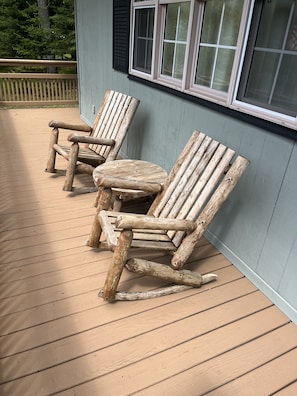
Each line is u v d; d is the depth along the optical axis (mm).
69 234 2299
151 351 1482
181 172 1989
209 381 1371
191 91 2268
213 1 2014
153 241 1791
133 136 3469
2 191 2871
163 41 2639
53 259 2029
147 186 1995
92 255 2088
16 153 3787
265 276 1857
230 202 2074
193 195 1847
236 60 1792
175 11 2416
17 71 10141
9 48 10055
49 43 9844
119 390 1310
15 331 1529
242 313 1730
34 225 2385
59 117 5523
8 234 2260
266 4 1638
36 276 1879
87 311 1665
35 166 3457
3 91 5816
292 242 1643
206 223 1705
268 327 1656
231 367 1438
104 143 2760
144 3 2707
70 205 2703
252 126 1782
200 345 1531
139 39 3043
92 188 2955
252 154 1822
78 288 1810
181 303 1766
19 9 10016
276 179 1681
